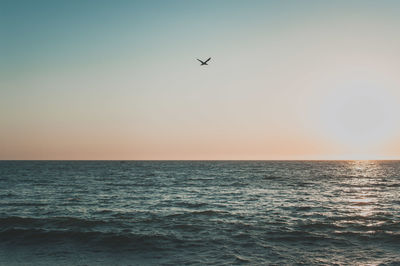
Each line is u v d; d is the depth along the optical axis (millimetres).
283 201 34531
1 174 95062
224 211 27812
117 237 18859
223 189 48469
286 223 22641
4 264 14898
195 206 31078
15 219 23359
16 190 46812
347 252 16266
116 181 66188
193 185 56000
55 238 18906
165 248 17062
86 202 34062
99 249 17078
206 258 15453
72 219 23641
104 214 26547
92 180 69188
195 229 20891
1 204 32500
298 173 100062
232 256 15703
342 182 61969
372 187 51438
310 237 18938
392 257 15477
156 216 25453
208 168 149250
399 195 40188
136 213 27016
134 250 16828
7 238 18938
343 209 28797
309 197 38062
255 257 15547
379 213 26578
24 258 15750
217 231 20422
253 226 21703
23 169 136750
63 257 15883
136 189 48781
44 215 26141
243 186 53562
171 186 54031
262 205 31531
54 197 38375
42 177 80125
